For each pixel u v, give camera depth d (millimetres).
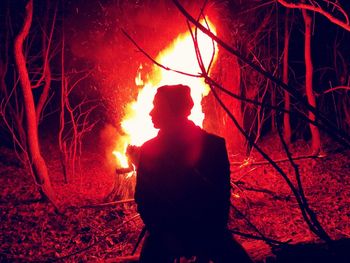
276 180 7152
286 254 2680
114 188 6324
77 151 9555
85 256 4902
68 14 7633
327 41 9773
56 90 12266
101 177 7883
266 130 10227
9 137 9594
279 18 8883
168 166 2426
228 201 2447
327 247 2670
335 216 5516
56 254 4922
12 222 5832
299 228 5211
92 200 6609
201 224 2420
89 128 8305
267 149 8969
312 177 7211
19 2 7824
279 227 5309
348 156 8125
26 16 5812
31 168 6371
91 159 8992
